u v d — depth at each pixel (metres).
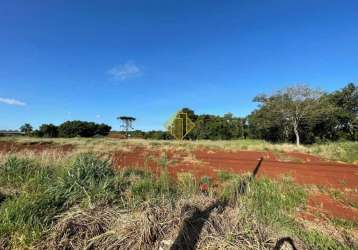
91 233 3.65
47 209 4.09
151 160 11.77
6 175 6.09
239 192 5.59
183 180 6.15
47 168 6.73
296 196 5.74
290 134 31.47
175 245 3.35
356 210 5.27
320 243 3.68
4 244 3.42
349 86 33.38
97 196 4.60
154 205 4.21
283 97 27.84
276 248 3.40
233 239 3.46
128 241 3.47
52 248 3.39
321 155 16.08
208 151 17.47
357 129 33.12
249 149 19.05
